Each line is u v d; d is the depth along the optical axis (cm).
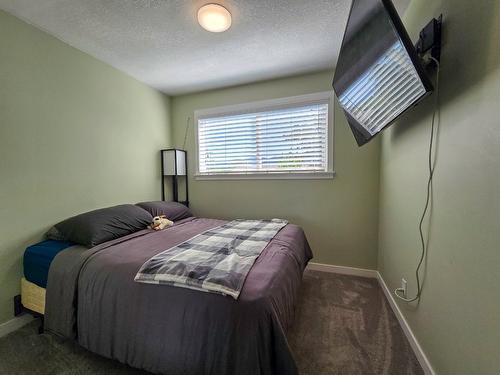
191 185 324
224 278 111
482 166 85
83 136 214
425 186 133
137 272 126
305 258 212
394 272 187
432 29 118
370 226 250
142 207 256
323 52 218
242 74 262
